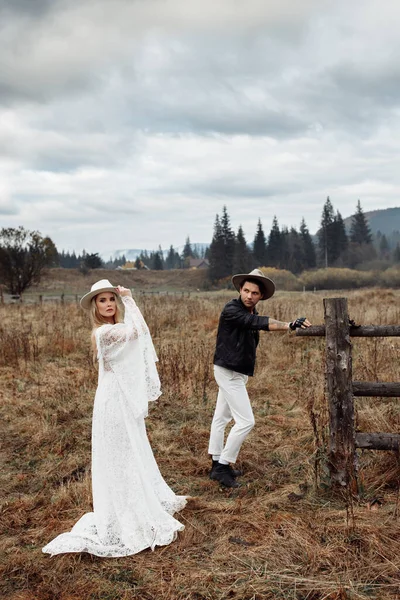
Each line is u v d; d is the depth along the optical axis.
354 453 3.94
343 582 2.88
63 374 8.02
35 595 2.90
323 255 106.75
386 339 8.88
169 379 7.16
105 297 3.71
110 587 2.92
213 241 87.75
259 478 4.38
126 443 3.42
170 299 19.09
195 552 3.27
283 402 6.39
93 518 3.51
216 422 4.48
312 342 9.45
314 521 3.53
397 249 113.50
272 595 2.80
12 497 4.21
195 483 4.34
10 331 11.15
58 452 5.13
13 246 29.00
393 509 3.59
